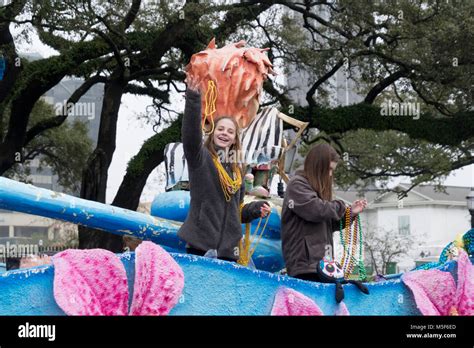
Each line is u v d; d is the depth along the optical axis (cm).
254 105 576
